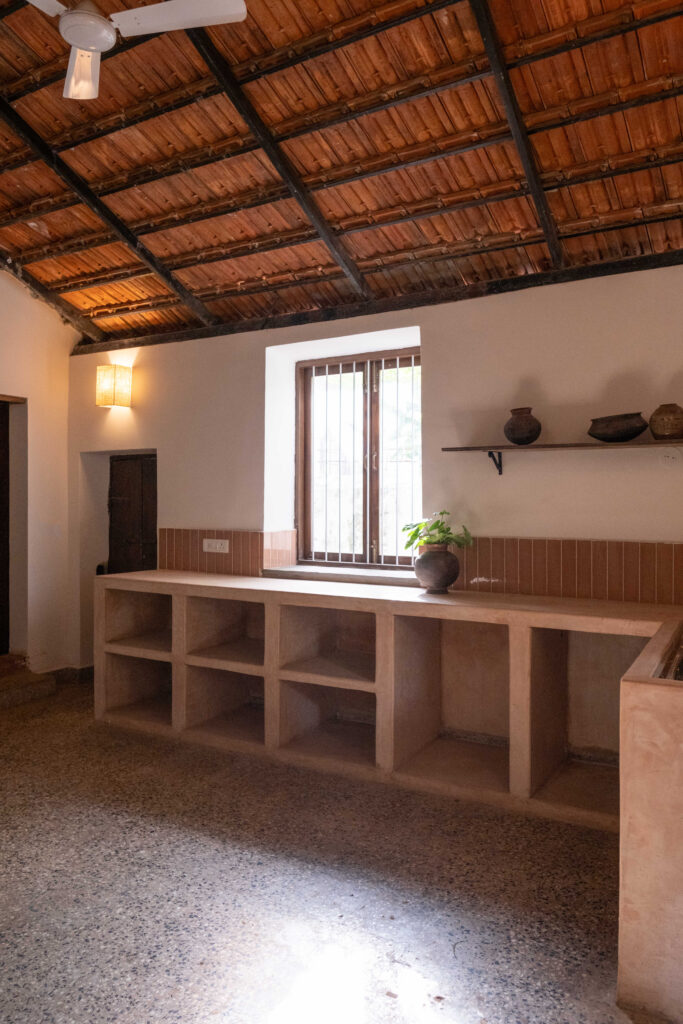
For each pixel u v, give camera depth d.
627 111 3.19
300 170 3.93
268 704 4.04
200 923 2.46
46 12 2.43
